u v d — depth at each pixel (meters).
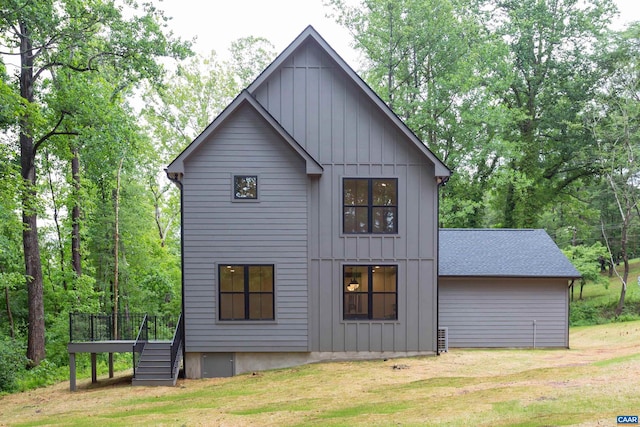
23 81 17.02
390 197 14.88
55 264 26.19
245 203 14.26
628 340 19.23
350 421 8.16
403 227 14.81
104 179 26.38
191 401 11.14
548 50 31.08
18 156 18.09
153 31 17.14
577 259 30.36
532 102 31.64
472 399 9.14
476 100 25.91
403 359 14.46
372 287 14.75
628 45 29.23
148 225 29.67
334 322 14.59
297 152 14.20
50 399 13.11
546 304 17.89
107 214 26.69
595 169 31.27
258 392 11.59
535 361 13.68
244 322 14.20
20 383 15.53
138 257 28.92
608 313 28.25
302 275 14.33
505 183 29.69
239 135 14.30
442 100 25.78
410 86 26.55
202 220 14.20
